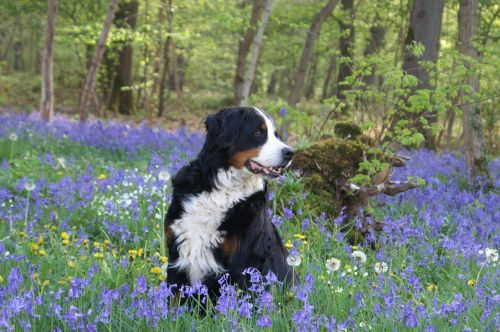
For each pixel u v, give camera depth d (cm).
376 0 1734
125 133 1300
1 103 2628
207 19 2039
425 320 403
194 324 384
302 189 694
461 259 586
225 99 3525
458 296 416
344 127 881
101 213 683
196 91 3822
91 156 1136
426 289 513
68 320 353
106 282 460
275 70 3953
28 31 3962
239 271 423
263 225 436
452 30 2103
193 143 1267
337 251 593
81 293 381
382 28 2127
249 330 365
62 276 488
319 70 4391
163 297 369
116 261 530
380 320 402
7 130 1265
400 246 593
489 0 1500
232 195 426
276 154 430
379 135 764
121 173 821
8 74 3728
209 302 412
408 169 1055
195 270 430
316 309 419
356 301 421
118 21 1972
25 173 916
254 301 407
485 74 1021
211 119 441
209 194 425
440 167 1155
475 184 1005
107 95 2622
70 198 713
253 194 433
